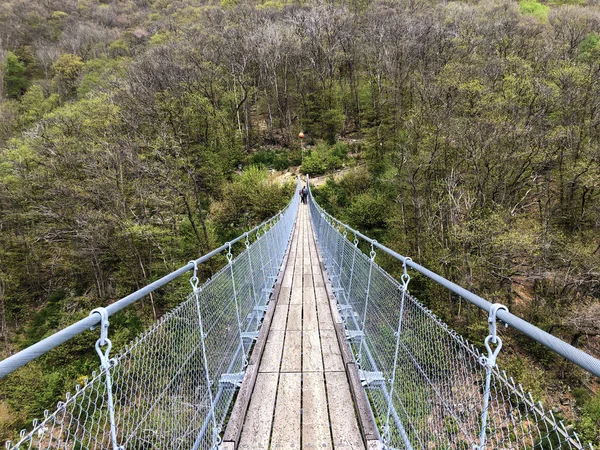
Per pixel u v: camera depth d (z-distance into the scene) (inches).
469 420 53.6
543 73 618.2
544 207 631.8
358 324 154.4
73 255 665.0
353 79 1386.6
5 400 436.1
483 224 463.8
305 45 1391.5
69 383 442.3
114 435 49.3
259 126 1414.9
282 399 112.3
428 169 638.5
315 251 383.6
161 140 655.8
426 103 678.5
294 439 95.2
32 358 34.6
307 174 1085.8
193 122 964.6
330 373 127.2
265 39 1314.0
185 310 81.4
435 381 65.7
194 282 90.7
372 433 93.1
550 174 617.3
